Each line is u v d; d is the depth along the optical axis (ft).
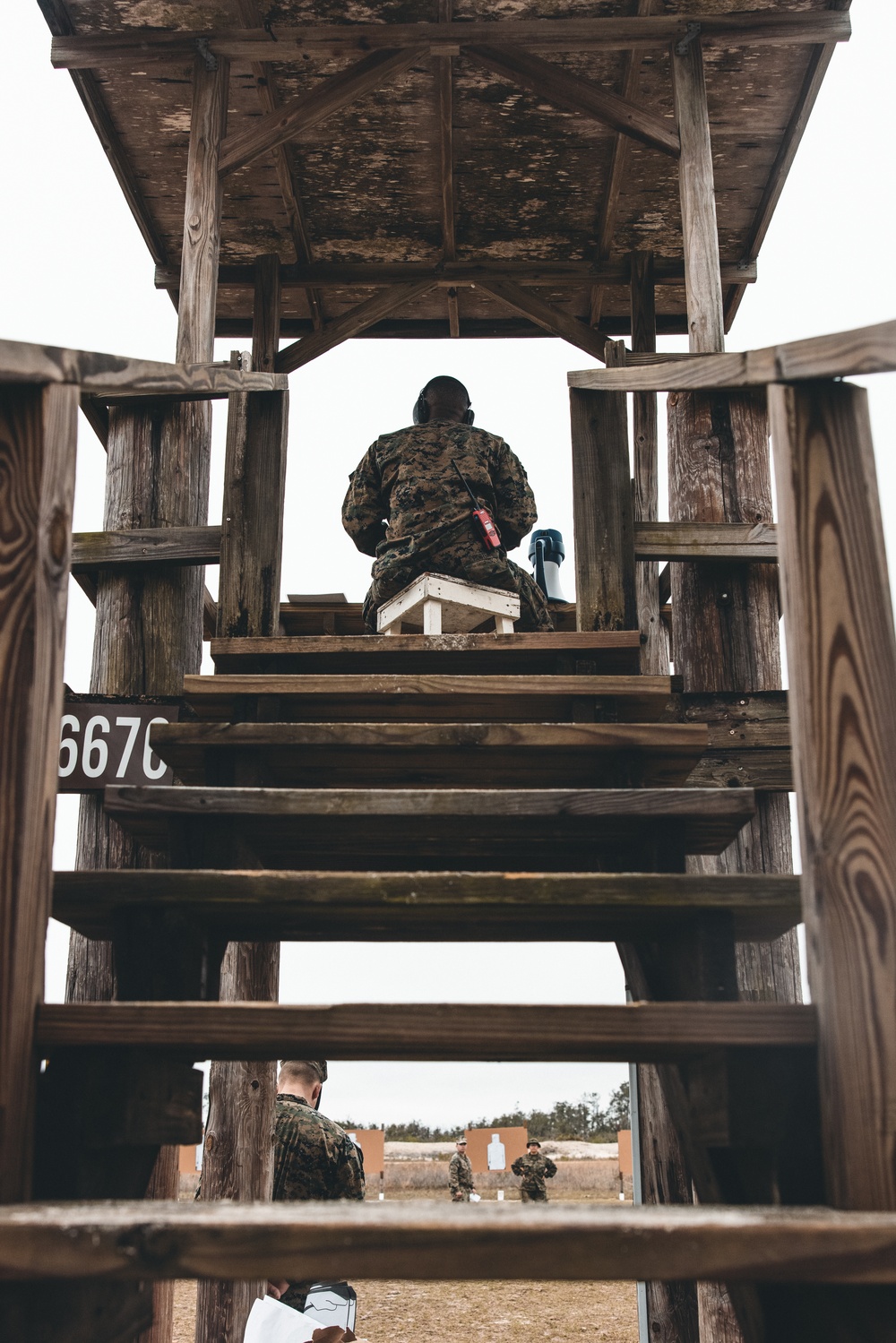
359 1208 5.10
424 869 10.16
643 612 19.24
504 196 19.69
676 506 14.79
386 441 14.47
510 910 6.95
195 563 13.50
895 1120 5.52
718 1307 12.48
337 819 8.20
